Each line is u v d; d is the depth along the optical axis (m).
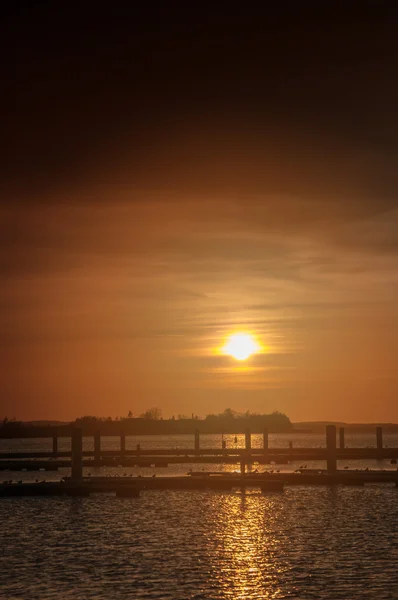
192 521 97.44
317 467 194.38
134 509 108.44
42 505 113.06
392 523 94.69
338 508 108.00
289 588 63.16
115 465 189.88
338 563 71.56
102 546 81.06
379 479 136.25
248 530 90.56
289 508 108.50
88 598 60.47
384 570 68.56
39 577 67.00
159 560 73.69
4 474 181.75
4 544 82.62
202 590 62.69
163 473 175.00
